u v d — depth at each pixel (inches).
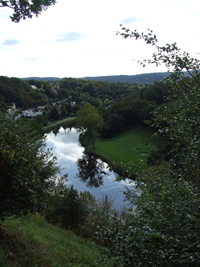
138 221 191.6
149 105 2486.5
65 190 503.2
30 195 255.4
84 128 2401.6
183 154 203.2
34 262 270.7
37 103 5679.1
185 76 199.9
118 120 2842.0
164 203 197.5
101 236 188.9
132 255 159.2
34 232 399.5
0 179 235.3
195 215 181.9
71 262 341.1
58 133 3393.2
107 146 2383.1
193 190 199.2
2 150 217.0
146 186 242.1
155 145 1993.1
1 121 518.6
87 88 7022.6
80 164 1956.2
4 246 266.8
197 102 192.9
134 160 1770.4
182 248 155.5
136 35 193.5
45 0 311.6
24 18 321.4
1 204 247.9
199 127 192.7
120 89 7204.7
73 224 660.1
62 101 6402.6
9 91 4778.5
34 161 291.9
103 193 1322.6
